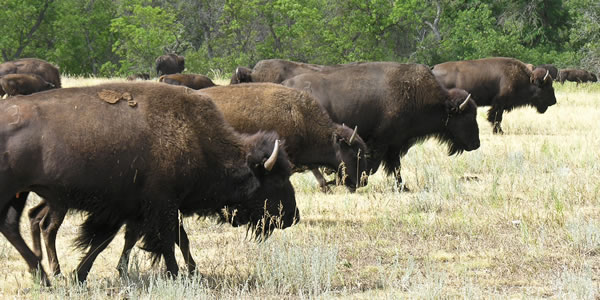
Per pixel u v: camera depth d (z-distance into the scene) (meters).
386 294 21.31
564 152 47.44
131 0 178.75
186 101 23.19
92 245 22.77
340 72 39.31
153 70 170.38
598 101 88.69
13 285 22.89
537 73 64.81
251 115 30.98
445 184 37.12
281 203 24.16
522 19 175.12
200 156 22.88
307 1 174.38
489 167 44.19
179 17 189.75
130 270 23.55
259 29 180.00
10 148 20.58
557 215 30.62
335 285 23.03
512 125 67.25
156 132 22.31
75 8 197.50
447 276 23.56
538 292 21.88
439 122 40.56
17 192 20.98
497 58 65.75
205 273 24.42
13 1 180.50
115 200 22.16
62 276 23.75
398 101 39.19
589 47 151.88
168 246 22.70
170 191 22.50
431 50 174.62
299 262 23.31
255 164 23.62
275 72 44.25
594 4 150.88
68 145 21.17
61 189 21.39
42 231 24.23
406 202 35.34
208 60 174.38
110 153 21.64
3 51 189.88
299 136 32.00
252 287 23.00
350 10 176.38
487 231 29.28
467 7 185.00
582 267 24.30
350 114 38.59
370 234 29.34
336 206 34.94
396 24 175.75
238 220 24.47
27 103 21.30
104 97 22.22
